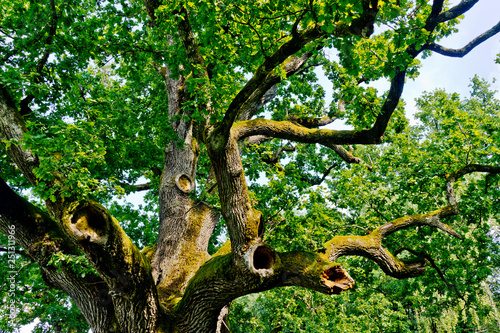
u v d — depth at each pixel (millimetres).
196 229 6859
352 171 11375
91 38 5609
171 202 7020
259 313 20391
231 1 3842
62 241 5109
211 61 5992
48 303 9250
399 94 4418
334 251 4891
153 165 8508
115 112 6285
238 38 5539
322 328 12797
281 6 3947
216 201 7082
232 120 3965
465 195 9055
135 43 5859
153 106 9750
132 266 4281
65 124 4328
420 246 9000
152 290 4648
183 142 6480
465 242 8836
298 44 3676
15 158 4758
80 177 4066
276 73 4566
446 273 9133
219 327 5930
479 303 10797
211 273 4375
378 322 12969
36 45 5367
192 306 4617
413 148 9867
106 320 5023
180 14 4508
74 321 11555
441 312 14500
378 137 5059
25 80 4730
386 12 3307
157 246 6676
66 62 5918
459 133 8531
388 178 10328
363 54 4980
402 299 13867
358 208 11391
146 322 4629
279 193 7957
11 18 5410
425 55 6129
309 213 8219
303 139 5359
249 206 4215
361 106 5398
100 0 7746
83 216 4078
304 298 12305
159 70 8594
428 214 6090
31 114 5223
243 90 3844
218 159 4176
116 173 7949
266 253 4164
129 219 11445
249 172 9633
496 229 13398
